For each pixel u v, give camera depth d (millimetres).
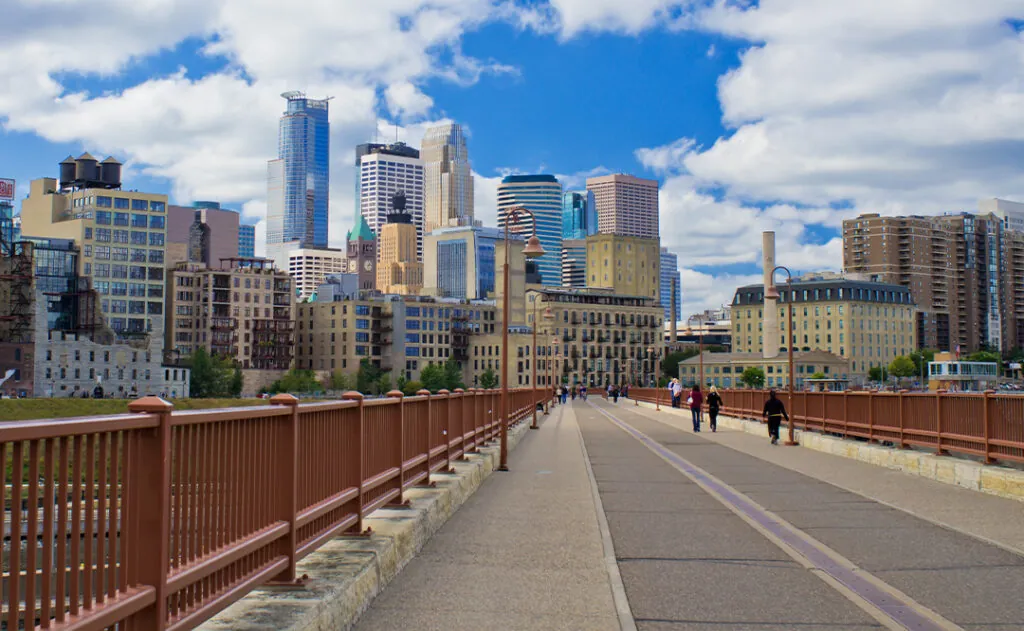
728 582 9844
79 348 146000
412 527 11117
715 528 13570
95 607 4719
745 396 47719
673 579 10000
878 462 24547
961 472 19109
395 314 191125
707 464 25031
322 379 182000
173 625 5539
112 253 166000
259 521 7039
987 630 7914
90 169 173750
